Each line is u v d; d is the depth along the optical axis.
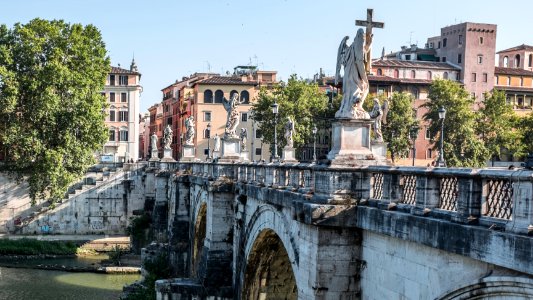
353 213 16.91
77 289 49.16
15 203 69.25
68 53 64.62
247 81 101.31
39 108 61.22
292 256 20.73
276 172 24.70
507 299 10.81
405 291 14.44
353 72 17.52
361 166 17.02
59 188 63.88
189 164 50.19
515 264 10.01
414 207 13.76
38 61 63.97
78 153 63.72
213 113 100.62
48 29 63.38
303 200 18.67
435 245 12.41
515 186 10.38
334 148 17.78
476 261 11.55
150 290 43.56
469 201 11.63
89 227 71.38
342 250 17.17
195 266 47.22
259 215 27.16
